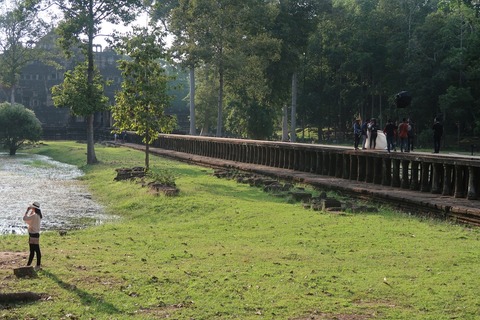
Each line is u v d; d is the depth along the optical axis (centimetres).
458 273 1159
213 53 6069
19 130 7231
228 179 3553
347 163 3184
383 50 8069
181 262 1297
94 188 3556
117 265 1256
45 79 12775
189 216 2216
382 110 8944
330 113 9394
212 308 943
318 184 2966
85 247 1530
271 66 7025
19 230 2162
